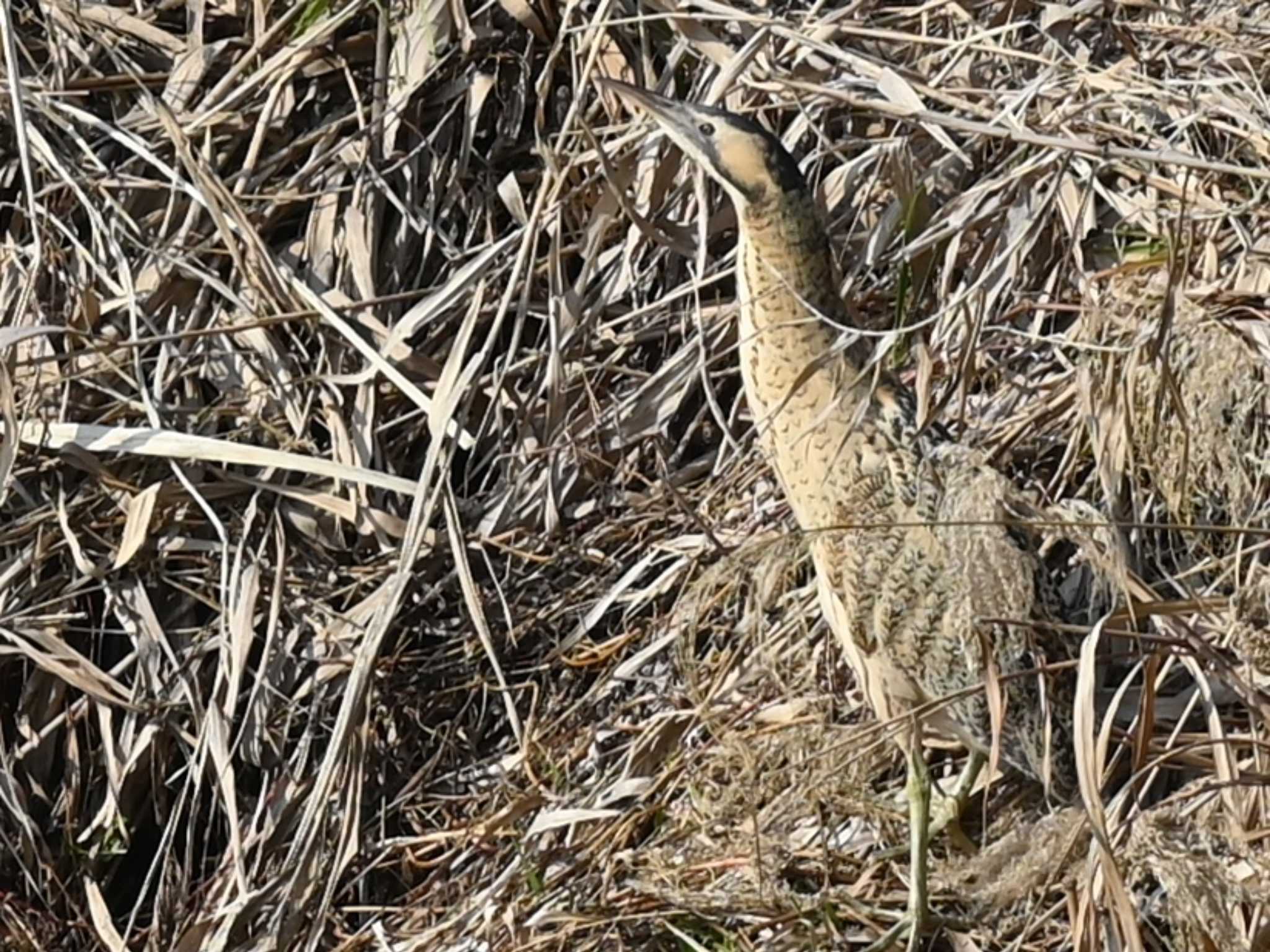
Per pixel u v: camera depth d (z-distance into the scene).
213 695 7.32
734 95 8.24
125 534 7.40
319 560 7.67
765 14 8.32
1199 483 6.05
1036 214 7.66
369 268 7.93
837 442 6.61
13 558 7.57
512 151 8.34
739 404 7.84
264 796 7.34
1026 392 7.50
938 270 7.84
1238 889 5.35
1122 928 5.38
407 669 7.53
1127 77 7.88
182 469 7.67
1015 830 5.84
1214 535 6.89
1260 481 6.30
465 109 8.27
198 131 8.19
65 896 7.27
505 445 7.82
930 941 6.49
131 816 7.49
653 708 7.25
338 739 7.04
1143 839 5.45
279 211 8.19
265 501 7.68
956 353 7.61
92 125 8.24
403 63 8.27
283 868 7.08
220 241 8.06
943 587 6.29
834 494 6.61
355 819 7.05
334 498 7.56
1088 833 5.86
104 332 7.90
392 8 8.42
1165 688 6.88
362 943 6.95
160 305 7.94
